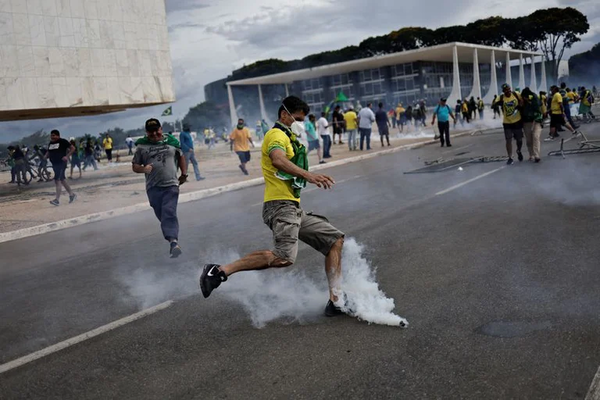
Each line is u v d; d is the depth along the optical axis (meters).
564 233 6.10
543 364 3.20
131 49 23.81
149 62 24.36
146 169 6.51
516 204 7.96
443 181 11.12
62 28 21.83
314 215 4.33
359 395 3.02
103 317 4.79
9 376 3.72
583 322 3.73
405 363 3.35
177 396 3.21
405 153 20.08
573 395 2.85
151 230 9.30
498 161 13.37
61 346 4.18
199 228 8.89
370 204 9.34
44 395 3.39
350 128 22.86
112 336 4.29
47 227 10.49
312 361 3.49
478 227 6.79
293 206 4.17
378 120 23.34
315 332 3.96
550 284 4.53
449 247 5.99
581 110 24.64
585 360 3.20
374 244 6.43
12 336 4.54
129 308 4.98
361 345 3.66
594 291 4.29
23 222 11.19
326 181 3.90
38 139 27.73
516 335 3.62
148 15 24.30
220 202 12.02
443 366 3.28
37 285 6.26
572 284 4.48
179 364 3.64
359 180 13.08
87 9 22.48
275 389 3.17
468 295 4.45
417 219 7.64
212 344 3.92
